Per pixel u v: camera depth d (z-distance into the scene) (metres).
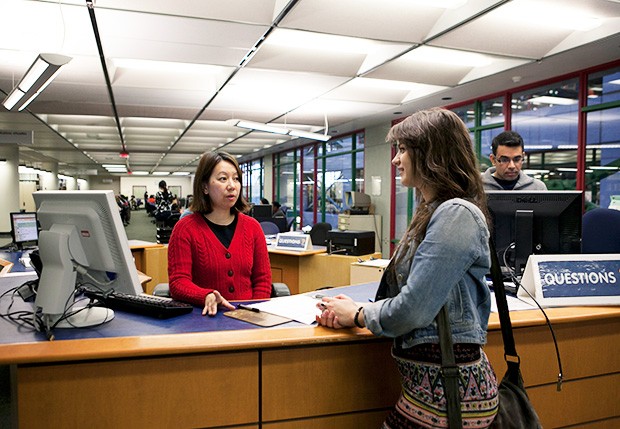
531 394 1.56
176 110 6.48
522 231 1.89
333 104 6.23
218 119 7.14
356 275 3.60
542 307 1.60
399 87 5.81
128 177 27.86
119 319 1.43
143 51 3.93
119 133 8.62
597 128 4.50
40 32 3.50
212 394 1.23
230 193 1.88
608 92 4.37
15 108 4.73
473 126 6.00
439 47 3.92
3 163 9.84
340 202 9.33
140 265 4.78
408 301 0.98
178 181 28.55
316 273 4.34
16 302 1.81
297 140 9.82
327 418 1.34
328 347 1.33
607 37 3.61
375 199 8.08
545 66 4.43
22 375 1.11
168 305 1.46
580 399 1.64
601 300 1.63
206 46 3.85
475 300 1.05
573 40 3.85
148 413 1.19
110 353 1.11
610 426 1.69
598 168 4.50
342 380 1.35
